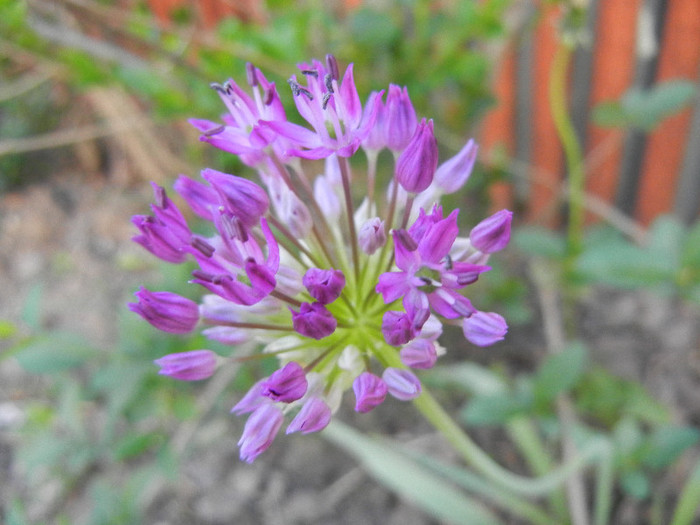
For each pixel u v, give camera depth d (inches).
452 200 6.7
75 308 8.1
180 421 6.5
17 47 5.7
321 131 2.8
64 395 5.8
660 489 5.6
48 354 5.1
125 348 5.3
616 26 6.1
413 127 3.1
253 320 3.2
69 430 6.4
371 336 3.3
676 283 4.6
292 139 2.8
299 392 2.7
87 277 8.5
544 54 6.7
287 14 5.3
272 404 2.9
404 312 3.0
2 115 9.7
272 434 2.9
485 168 6.9
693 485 4.6
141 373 5.2
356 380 2.9
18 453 6.4
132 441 5.3
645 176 7.1
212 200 3.0
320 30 5.8
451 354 6.9
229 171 6.4
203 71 5.4
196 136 8.0
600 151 6.9
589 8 6.1
